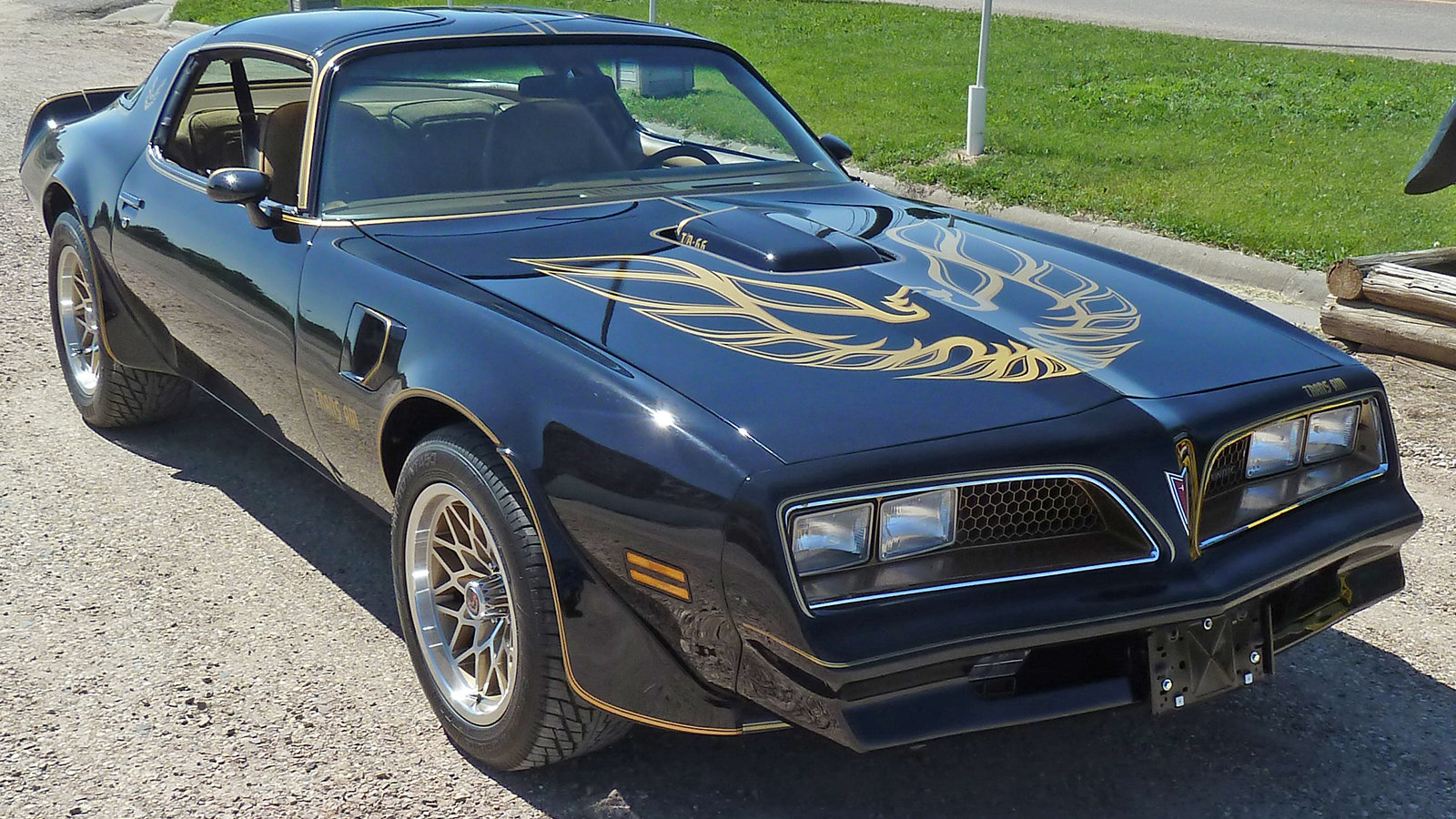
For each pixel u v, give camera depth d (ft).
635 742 9.80
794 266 10.07
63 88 41.65
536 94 12.44
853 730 7.30
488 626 9.37
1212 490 8.63
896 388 8.22
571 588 8.31
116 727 9.89
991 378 8.43
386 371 9.75
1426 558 13.01
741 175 12.90
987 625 7.47
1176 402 8.47
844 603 7.36
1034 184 29.58
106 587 12.13
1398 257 20.80
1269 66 45.27
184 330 13.30
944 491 7.63
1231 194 28.27
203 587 12.18
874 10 63.10
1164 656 8.06
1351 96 39.50
